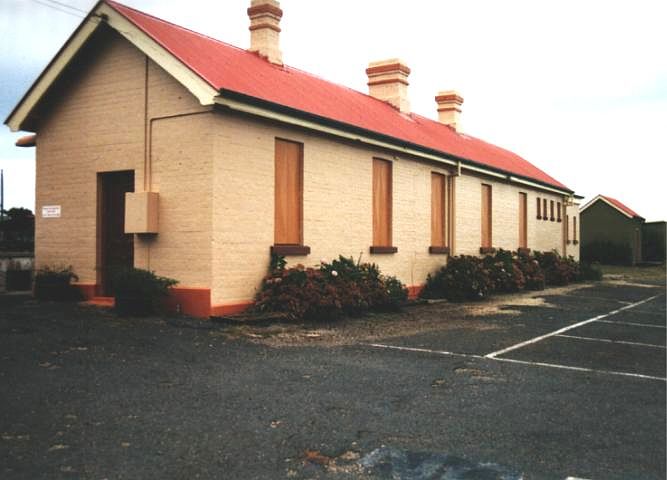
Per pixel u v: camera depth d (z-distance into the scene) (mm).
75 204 11883
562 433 4848
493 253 19984
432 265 16750
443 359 7633
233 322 9664
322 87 15516
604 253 46688
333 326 10180
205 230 10117
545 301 15891
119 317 9742
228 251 10320
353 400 5621
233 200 10422
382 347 8352
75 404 5227
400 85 19562
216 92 9672
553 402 5738
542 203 25391
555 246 26969
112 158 11305
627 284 24203
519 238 22922
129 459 4109
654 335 10219
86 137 11680
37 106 12023
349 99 16203
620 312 13727
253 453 4277
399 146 14633
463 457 4309
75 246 11898
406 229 15539
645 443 4652
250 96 10211
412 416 5195
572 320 11977
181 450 4293
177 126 10477
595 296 18000
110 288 11625
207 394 5664
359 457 4266
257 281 10875
